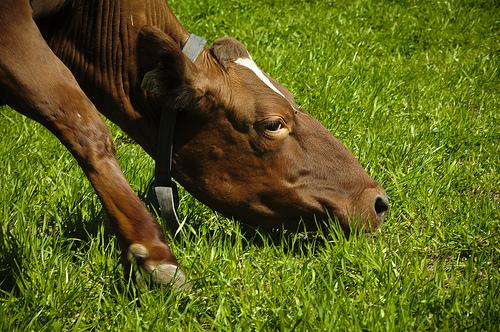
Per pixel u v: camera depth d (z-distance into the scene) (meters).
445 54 17.50
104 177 7.35
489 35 19.03
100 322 7.55
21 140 11.84
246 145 8.35
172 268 7.28
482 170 11.49
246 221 8.79
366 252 8.49
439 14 20.39
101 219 9.36
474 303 7.57
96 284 8.07
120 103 8.38
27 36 7.22
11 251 8.43
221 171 8.45
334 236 8.60
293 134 8.55
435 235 9.48
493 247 9.07
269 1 20.95
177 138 8.34
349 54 16.80
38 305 7.62
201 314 7.75
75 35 8.38
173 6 19.84
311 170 8.59
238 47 8.55
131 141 12.68
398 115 13.52
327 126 12.57
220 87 8.16
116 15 8.24
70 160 11.12
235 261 8.40
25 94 7.23
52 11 8.16
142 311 7.50
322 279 7.88
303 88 14.38
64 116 7.29
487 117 13.80
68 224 9.27
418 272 8.20
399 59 16.88
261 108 8.27
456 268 8.77
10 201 9.59
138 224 7.31
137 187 10.41
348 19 19.61
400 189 10.27
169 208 8.45
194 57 8.12
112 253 8.53
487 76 15.95
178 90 7.89
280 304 7.71
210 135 8.32
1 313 7.15
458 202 10.16
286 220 8.72
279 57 15.51
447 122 13.20
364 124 12.96
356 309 7.53
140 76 8.27
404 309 7.48
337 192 8.66
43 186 10.16
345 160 8.71
